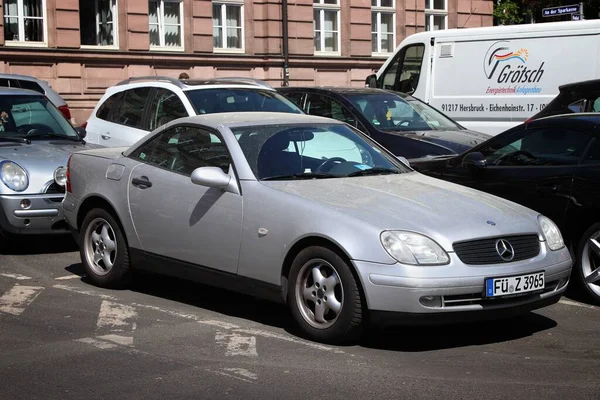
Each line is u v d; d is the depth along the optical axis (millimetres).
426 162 10242
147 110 12734
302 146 7918
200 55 34125
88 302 8250
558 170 8805
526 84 16766
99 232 8859
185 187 7867
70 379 6031
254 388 5844
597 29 15828
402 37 39656
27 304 8164
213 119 8148
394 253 6434
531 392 5793
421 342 6988
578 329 7492
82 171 8938
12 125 11609
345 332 6676
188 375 6109
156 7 33781
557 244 7203
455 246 6555
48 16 30984
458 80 17891
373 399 5648
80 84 31625
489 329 7434
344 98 14047
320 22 37688
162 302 8281
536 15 40062
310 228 6801
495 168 9406
